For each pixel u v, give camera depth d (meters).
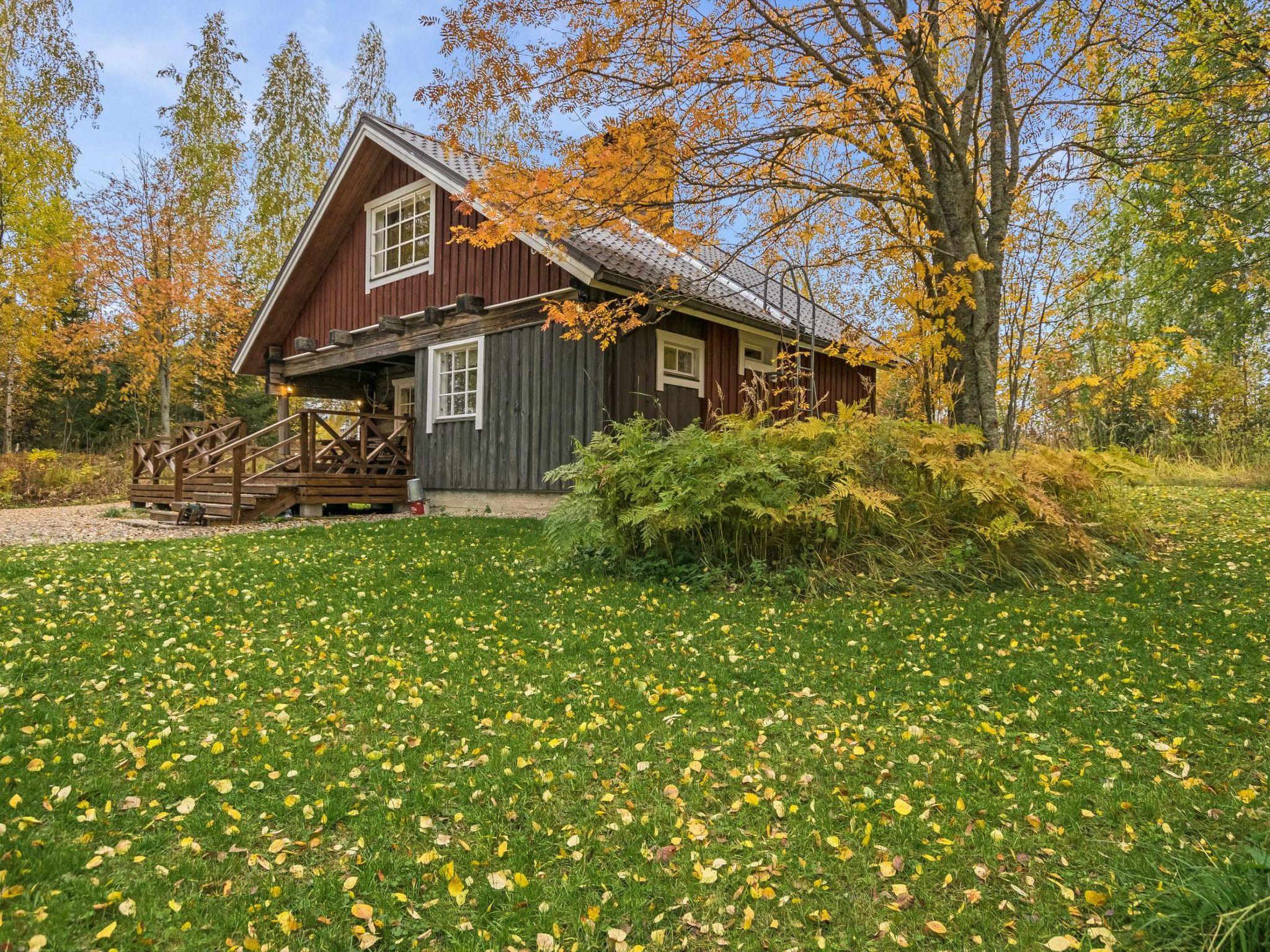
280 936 1.70
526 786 2.42
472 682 3.41
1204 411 15.12
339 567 5.89
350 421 19.28
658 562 5.69
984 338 6.89
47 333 18.66
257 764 2.54
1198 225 8.51
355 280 12.45
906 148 7.15
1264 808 2.19
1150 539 6.40
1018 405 8.06
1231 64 6.11
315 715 3.00
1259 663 3.44
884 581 5.24
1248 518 7.63
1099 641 3.90
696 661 3.75
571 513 5.89
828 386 13.23
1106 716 2.95
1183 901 1.71
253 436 9.69
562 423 9.20
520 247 9.67
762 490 5.38
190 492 10.57
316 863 2.00
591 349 8.92
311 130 22.48
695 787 2.42
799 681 3.43
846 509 5.57
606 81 5.74
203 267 19.20
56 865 1.91
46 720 2.83
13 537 7.88
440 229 10.85
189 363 20.59
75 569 5.47
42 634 3.85
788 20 5.94
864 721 3.00
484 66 5.62
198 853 2.03
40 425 21.66
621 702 3.19
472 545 7.16
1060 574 5.37
